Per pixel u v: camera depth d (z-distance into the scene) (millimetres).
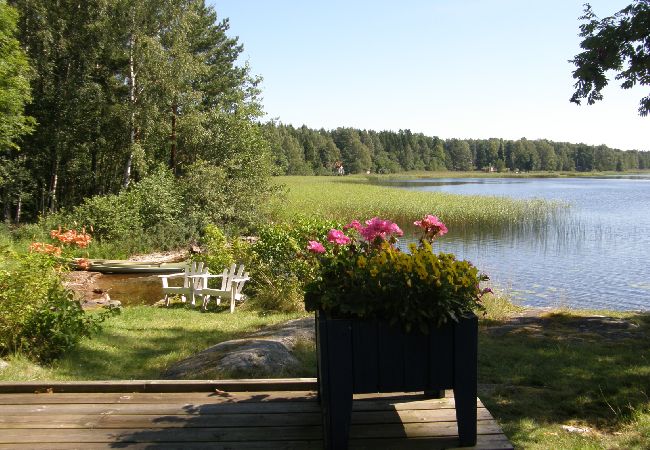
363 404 3250
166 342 6914
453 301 2533
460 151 150750
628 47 8195
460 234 22266
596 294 11820
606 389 4633
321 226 10539
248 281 10766
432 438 2752
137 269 14445
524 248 18688
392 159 138875
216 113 23031
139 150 22078
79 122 24125
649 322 7344
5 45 18375
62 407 3258
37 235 17812
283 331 6676
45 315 5754
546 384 4859
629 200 40906
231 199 21125
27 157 23578
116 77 25172
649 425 3824
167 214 19703
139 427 2953
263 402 3324
